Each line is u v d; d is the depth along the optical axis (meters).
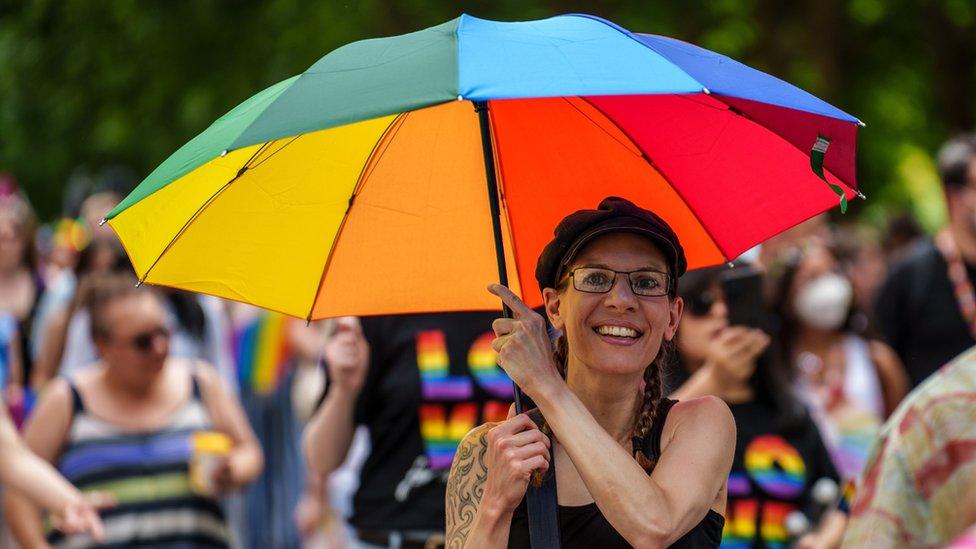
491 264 6.24
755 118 5.48
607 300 5.36
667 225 5.46
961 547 3.41
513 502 5.32
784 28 24.61
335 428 9.43
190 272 5.93
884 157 27.20
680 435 5.43
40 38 28.61
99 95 27.81
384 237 6.12
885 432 5.27
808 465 9.04
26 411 12.65
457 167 6.09
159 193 5.61
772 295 11.38
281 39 25.16
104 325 9.86
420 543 9.30
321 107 4.71
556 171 6.10
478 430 5.73
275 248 6.00
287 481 14.84
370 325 9.38
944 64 27.80
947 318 12.33
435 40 4.95
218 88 25.78
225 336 12.64
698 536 5.39
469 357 9.27
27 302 13.83
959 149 12.28
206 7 26.03
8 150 28.94
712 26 24.34
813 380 11.50
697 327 9.03
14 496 9.93
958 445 5.07
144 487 9.93
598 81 4.60
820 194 5.86
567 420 5.24
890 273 12.61
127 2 26.58
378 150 5.98
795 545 8.91
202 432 10.21
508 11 23.83
